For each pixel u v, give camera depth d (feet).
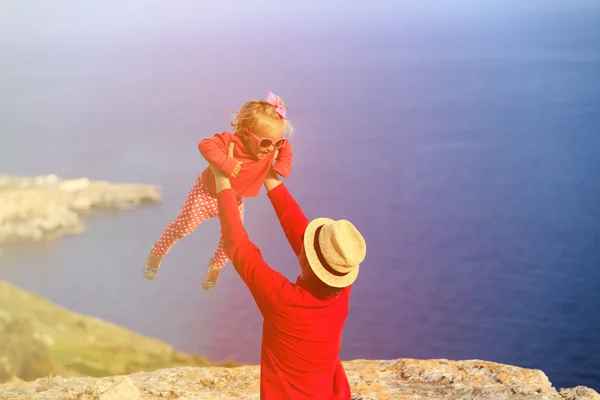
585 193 496.23
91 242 398.21
